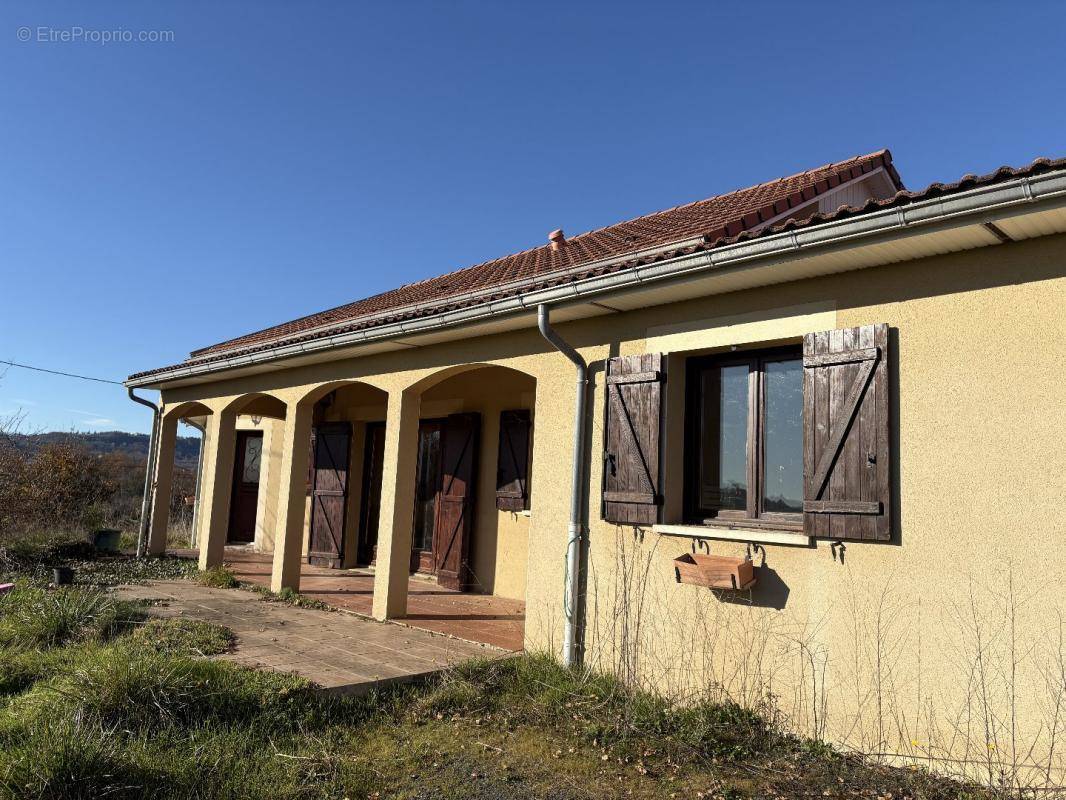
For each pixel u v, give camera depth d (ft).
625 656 18.11
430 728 15.28
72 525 50.96
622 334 19.61
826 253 14.08
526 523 30.14
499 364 23.00
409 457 26.22
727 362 18.40
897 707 13.64
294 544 30.55
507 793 12.40
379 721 15.62
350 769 13.05
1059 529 12.14
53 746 11.46
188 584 31.65
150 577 33.42
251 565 39.24
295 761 13.14
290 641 20.93
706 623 16.74
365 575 36.42
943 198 12.10
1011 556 12.62
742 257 14.94
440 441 35.01
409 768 13.33
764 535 15.75
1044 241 12.81
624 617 18.30
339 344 25.80
